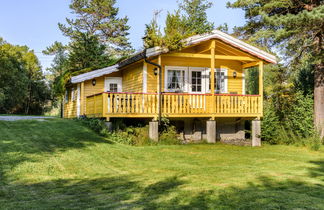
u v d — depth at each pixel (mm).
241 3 18188
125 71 17766
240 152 11766
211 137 14109
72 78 16438
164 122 13977
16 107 44188
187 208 5137
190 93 15258
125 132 13039
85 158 9203
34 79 46312
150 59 14539
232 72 16734
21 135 11227
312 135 14617
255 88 25625
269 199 5598
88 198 5758
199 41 13750
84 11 38688
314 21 13555
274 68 18062
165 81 15359
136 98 13266
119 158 9711
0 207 5141
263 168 8695
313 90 17109
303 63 16375
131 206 5246
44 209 5070
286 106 16812
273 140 15234
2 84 37188
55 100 47500
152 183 6906
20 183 6691
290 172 8164
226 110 14359
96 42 31953
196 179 7289
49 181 6965
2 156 8422
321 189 6352
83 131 12734
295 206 5195
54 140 10906
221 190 6258
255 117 14844
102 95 13023
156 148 11930
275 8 17453
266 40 18781
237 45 14422
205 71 16141
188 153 11125
